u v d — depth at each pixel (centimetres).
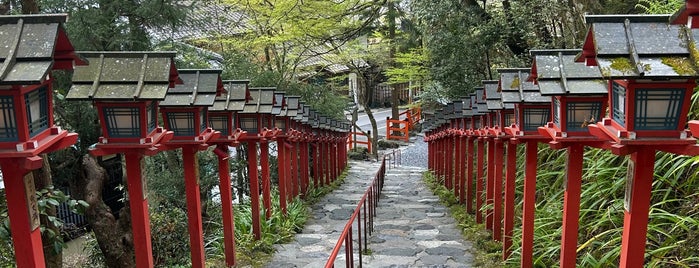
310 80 1984
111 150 371
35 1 539
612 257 421
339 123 1630
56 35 245
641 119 266
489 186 730
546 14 908
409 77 1786
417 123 3089
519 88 466
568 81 362
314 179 1305
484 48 1035
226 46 1389
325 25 1313
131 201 386
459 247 678
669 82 257
